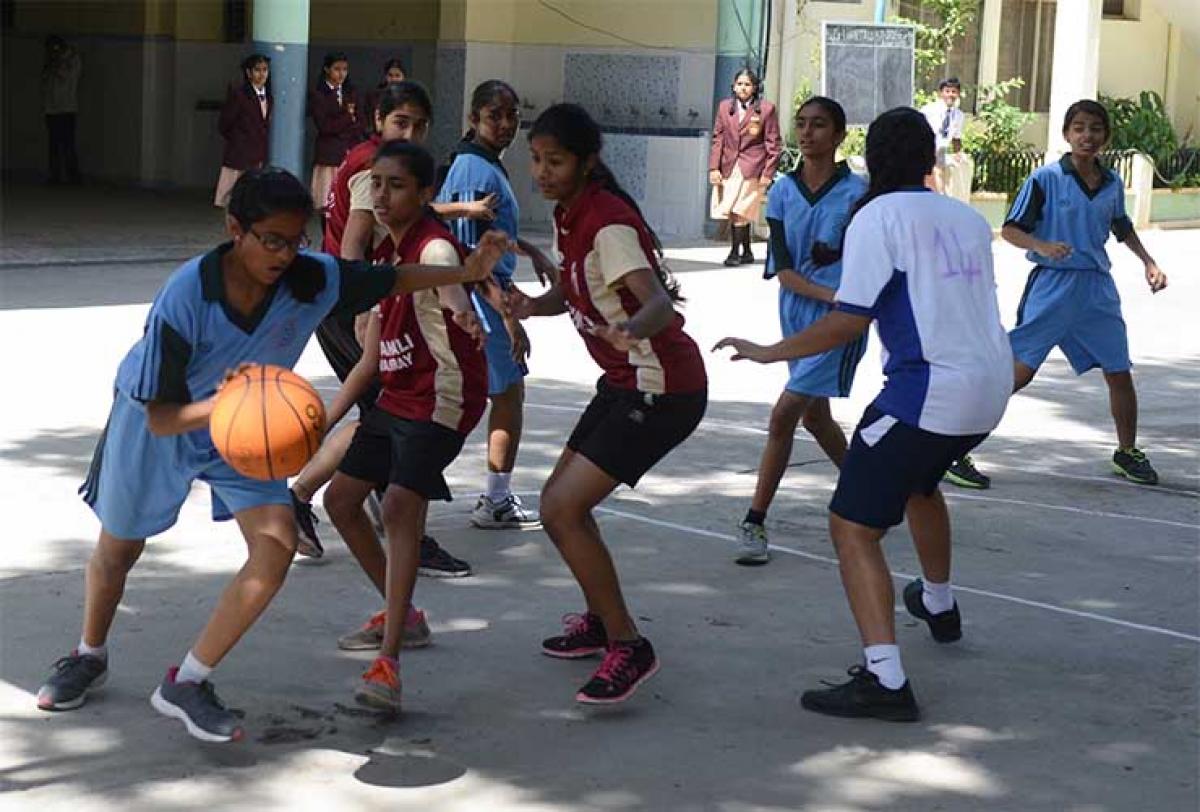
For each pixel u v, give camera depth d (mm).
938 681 6305
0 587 6957
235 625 5309
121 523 5457
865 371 13078
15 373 11328
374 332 7051
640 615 6934
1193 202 26500
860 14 23312
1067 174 9383
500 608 6961
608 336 5551
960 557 7973
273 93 18906
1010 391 5922
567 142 5727
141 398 5102
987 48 25781
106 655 5801
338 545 7707
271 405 4895
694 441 10234
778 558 7820
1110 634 6918
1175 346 14852
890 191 5941
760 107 19031
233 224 5008
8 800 5027
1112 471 10062
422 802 5129
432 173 6070
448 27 22734
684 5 21625
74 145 25172
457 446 5984
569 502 5859
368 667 6215
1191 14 27391
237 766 5336
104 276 16344
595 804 5160
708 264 19125
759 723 5848
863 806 5219
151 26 24828
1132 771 5547
